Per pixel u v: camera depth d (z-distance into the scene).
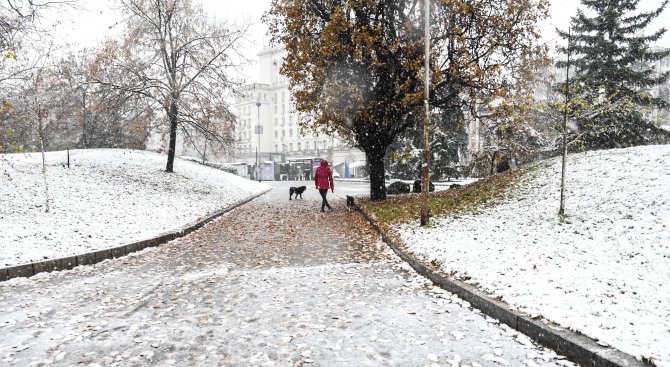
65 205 12.87
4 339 4.34
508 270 6.04
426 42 10.16
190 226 12.37
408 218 12.25
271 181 51.44
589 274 5.48
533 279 5.51
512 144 23.66
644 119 22.92
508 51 15.39
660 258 5.62
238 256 8.85
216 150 24.27
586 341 3.67
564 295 4.84
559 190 10.95
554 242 7.30
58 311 5.27
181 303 5.55
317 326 4.62
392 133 18.39
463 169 34.91
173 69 21.33
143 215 13.46
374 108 16.06
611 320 4.03
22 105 16.00
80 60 25.16
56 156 23.23
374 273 7.18
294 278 6.89
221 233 12.02
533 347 3.99
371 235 11.16
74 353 3.97
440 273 6.47
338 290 6.14
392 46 15.87
